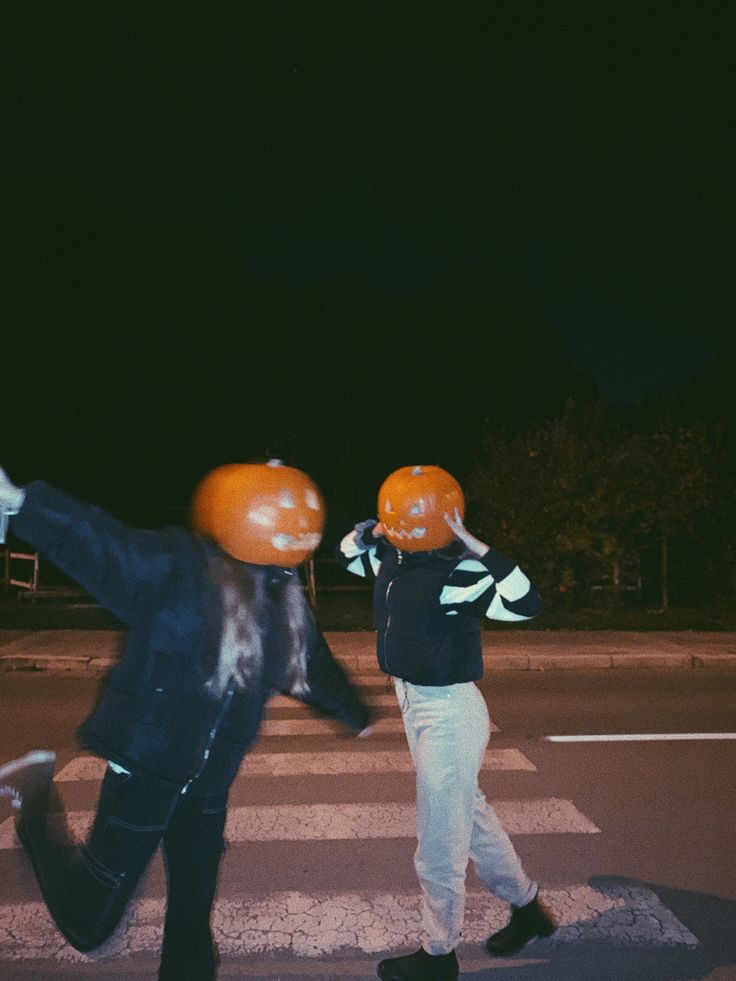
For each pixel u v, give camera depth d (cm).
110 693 278
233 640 278
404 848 522
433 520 353
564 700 930
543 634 1291
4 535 258
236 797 607
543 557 1606
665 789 635
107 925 279
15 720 812
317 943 411
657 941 418
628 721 835
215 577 279
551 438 1653
